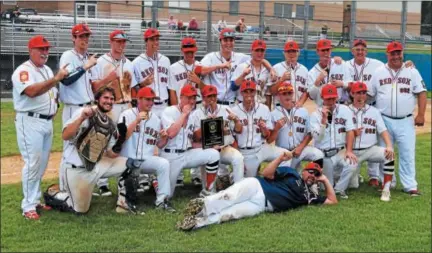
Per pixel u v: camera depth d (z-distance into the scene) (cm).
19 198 708
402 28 2014
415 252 546
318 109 758
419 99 772
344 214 659
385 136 753
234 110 730
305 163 888
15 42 1727
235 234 582
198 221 596
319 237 579
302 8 2686
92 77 690
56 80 591
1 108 1561
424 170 921
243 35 2066
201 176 762
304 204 690
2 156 998
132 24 1942
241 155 715
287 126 755
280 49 2042
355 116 754
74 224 606
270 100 799
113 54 709
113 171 643
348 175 746
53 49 1683
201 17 2517
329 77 802
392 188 802
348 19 2845
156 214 647
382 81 772
